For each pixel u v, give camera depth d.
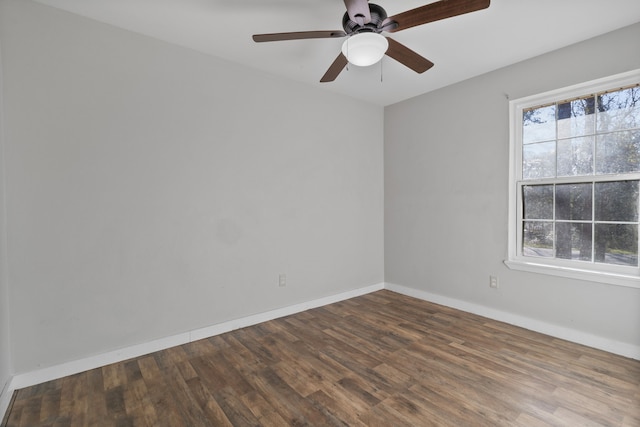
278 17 2.12
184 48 2.51
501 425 1.58
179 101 2.49
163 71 2.42
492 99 2.97
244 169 2.85
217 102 2.68
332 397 1.83
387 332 2.74
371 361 2.24
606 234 2.39
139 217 2.33
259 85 2.93
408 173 3.76
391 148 3.95
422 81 3.22
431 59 2.73
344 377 2.04
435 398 1.81
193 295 2.59
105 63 2.18
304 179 3.28
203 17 2.12
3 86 1.85
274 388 1.92
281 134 3.09
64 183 2.04
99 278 2.18
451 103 3.30
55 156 2.01
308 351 2.40
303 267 3.29
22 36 1.91
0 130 1.80
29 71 1.93
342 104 3.59
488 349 2.39
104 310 2.20
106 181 2.19
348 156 3.67
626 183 2.30
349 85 3.33
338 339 2.61
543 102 2.71
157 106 2.39
